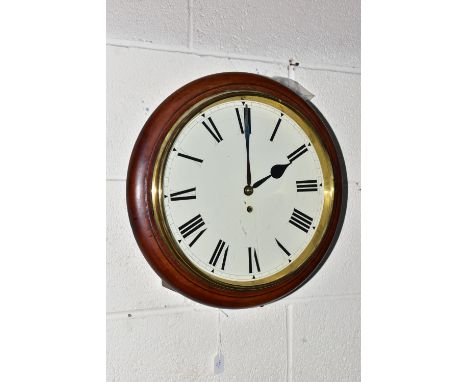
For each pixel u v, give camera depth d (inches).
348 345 54.6
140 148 44.1
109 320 44.6
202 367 47.8
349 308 54.7
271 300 48.1
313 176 49.6
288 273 48.4
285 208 48.4
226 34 48.9
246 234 47.0
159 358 46.1
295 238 48.9
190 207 44.9
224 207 46.2
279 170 48.1
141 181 43.9
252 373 49.9
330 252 53.9
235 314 49.2
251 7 50.2
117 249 44.8
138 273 45.4
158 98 46.1
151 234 43.9
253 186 47.1
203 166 45.4
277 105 47.9
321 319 53.4
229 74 47.1
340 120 54.4
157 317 46.1
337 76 54.3
